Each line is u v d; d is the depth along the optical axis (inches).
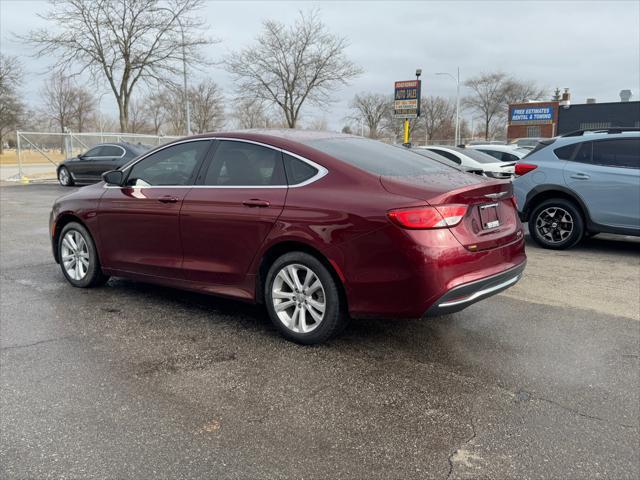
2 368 144.1
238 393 131.0
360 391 132.1
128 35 1055.0
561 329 175.0
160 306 199.2
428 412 122.3
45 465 102.0
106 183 212.8
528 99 2608.3
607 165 282.7
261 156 169.2
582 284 229.6
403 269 138.7
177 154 189.9
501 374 141.5
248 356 153.2
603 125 1834.4
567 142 298.0
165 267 188.5
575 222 292.8
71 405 124.6
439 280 138.0
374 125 2490.2
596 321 182.9
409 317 142.0
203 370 143.9
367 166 156.5
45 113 2186.3
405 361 149.7
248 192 166.1
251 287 167.6
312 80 1343.5
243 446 108.7
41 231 369.7
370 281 143.3
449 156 466.3
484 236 150.3
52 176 994.7
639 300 206.8
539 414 121.3
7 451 106.4
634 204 273.1
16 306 197.9
